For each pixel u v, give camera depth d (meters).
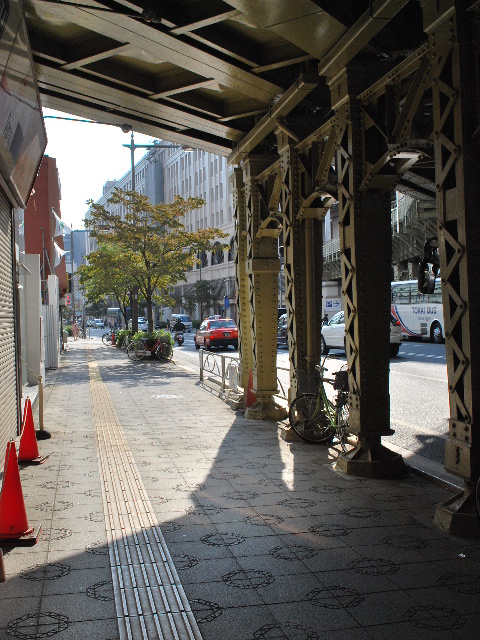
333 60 6.88
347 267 7.15
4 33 5.32
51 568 4.35
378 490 6.38
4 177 7.55
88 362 26.39
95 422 10.76
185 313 84.69
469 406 4.94
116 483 6.63
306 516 5.52
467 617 3.65
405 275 43.00
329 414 8.55
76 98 9.99
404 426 10.76
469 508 5.07
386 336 7.05
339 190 7.21
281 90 8.76
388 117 6.12
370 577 4.21
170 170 83.88
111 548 4.73
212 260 72.25
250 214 11.02
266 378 11.16
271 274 11.06
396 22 6.94
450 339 5.14
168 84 9.26
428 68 5.42
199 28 7.13
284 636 3.44
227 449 8.41
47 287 23.14
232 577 4.21
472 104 4.91
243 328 12.20
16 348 9.15
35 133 8.40
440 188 5.18
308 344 9.14
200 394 14.94
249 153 10.96
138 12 6.68
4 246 8.14
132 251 28.38
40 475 6.98
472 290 4.90
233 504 5.88
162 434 9.56
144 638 3.40
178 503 5.91
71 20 6.93
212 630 3.50
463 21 4.89
